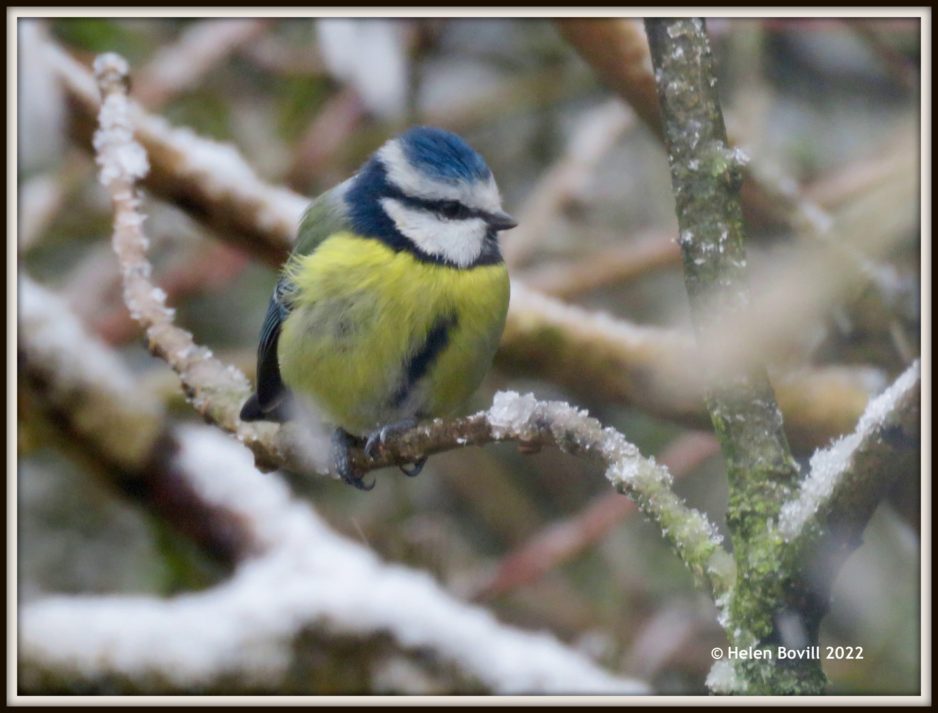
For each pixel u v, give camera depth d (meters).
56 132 7.62
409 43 10.02
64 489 9.30
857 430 2.94
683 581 9.59
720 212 3.13
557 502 10.38
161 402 8.34
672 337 7.31
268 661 5.58
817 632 3.02
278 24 10.18
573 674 5.92
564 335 7.41
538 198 9.80
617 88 7.17
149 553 9.13
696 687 8.84
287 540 6.68
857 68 10.16
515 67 10.93
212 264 9.69
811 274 3.08
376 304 5.99
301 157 9.80
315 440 6.22
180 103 10.04
